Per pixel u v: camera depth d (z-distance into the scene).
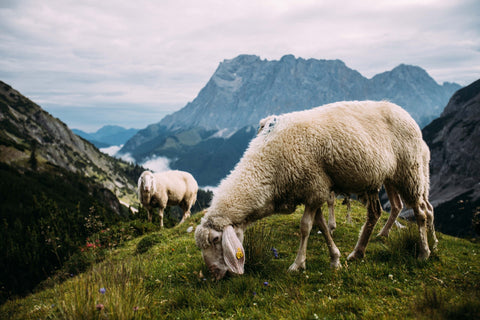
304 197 5.02
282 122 5.27
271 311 3.74
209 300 4.18
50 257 12.56
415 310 3.34
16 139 157.38
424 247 5.19
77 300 3.62
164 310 4.16
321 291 4.16
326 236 5.20
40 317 4.41
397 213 7.04
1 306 6.11
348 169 4.82
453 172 136.38
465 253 6.05
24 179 70.19
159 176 13.63
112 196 102.75
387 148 5.02
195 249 7.07
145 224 11.76
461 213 86.19
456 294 3.80
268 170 5.03
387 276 4.58
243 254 4.66
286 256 5.96
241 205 4.98
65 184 82.62
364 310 3.55
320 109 5.38
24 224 26.53
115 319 3.44
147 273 5.68
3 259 13.18
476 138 129.88
